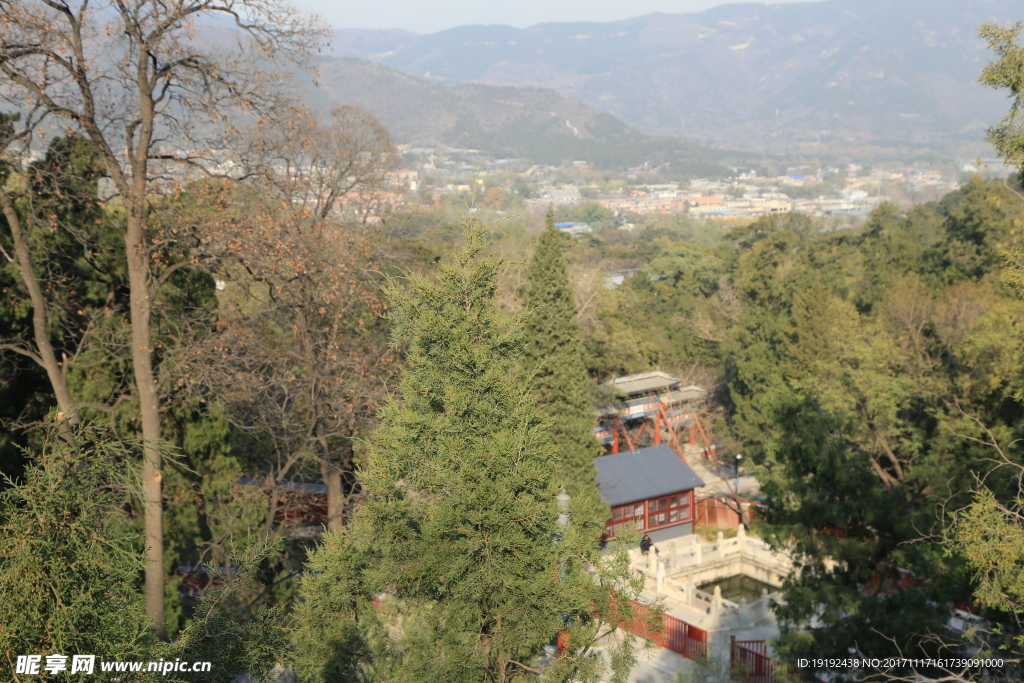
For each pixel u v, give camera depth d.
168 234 14.93
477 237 10.11
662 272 85.94
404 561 9.27
